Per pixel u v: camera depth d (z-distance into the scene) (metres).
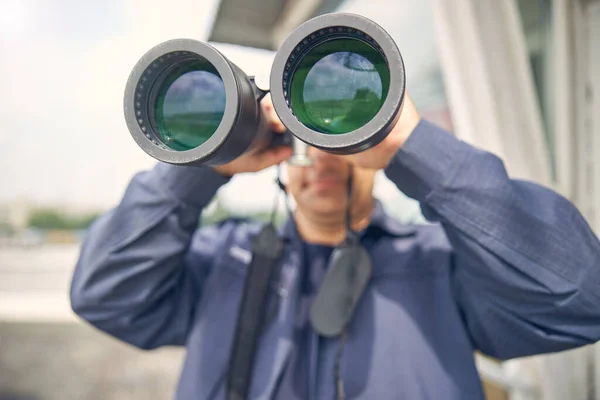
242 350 0.74
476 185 0.58
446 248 0.80
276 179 0.74
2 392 2.04
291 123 0.45
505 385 1.51
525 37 1.48
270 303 0.79
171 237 0.71
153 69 0.51
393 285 0.77
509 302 0.63
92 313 0.76
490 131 1.35
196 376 0.77
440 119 1.71
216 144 0.46
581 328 0.60
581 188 1.35
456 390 0.69
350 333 0.74
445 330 0.74
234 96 0.46
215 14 1.78
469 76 1.37
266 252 0.77
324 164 0.75
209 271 0.92
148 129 0.51
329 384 0.72
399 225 0.86
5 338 2.51
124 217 0.71
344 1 1.82
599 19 1.30
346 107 0.49
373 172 0.80
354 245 0.76
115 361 2.39
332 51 0.49
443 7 1.38
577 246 0.58
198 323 0.82
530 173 1.36
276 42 1.96
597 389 1.33
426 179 0.59
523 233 0.58
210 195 0.71
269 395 0.72
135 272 0.71
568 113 1.36
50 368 2.25
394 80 0.42
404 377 0.70
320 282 0.83
